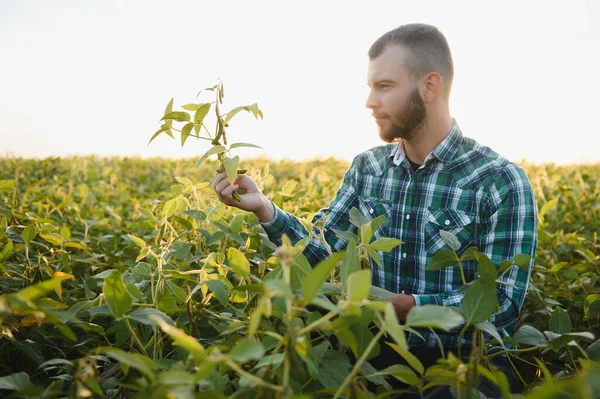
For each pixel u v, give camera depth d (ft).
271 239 7.89
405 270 7.91
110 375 5.92
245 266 5.77
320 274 3.87
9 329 6.26
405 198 8.05
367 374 4.91
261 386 4.11
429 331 7.33
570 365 7.07
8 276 8.08
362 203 8.55
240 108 6.08
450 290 7.57
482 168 7.68
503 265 6.34
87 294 7.79
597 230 14.48
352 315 4.37
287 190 11.15
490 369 6.12
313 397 4.75
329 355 5.17
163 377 3.84
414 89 7.42
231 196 7.38
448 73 7.64
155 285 6.76
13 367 7.43
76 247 9.96
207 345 6.78
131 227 11.91
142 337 6.82
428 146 7.88
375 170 8.55
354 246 5.29
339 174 25.16
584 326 9.57
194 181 24.25
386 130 7.68
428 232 7.77
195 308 6.66
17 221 11.04
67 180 23.38
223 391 4.86
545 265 11.37
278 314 4.97
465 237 7.63
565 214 15.19
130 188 21.57
